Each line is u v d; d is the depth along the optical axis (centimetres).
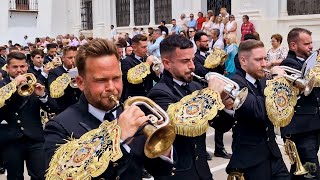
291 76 388
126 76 713
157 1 1853
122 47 848
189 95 318
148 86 720
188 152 327
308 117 464
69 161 209
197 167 331
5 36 2356
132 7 1989
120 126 214
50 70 628
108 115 238
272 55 915
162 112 234
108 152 206
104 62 223
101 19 2130
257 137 376
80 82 236
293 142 466
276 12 1363
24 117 475
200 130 301
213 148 764
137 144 234
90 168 204
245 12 1430
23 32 2416
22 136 470
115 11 2106
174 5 1720
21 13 2409
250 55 382
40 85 480
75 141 217
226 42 988
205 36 767
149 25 1894
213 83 321
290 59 480
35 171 475
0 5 2333
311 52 479
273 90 371
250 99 365
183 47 338
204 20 1471
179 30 1541
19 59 505
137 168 234
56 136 231
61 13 2397
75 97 592
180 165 323
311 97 462
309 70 401
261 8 1392
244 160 377
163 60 347
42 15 2433
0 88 468
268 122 376
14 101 470
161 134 231
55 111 512
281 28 1355
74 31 2305
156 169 264
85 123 235
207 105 307
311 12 1303
